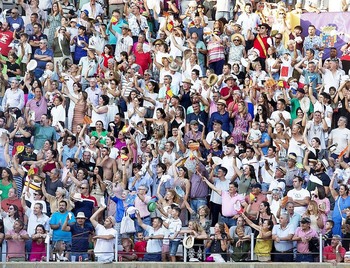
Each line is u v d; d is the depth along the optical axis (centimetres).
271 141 9556
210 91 9906
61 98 9831
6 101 9950
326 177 9112
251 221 8762
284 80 10131
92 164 9362
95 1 10944
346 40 10831
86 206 8906
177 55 10381
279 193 8906
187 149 9494
